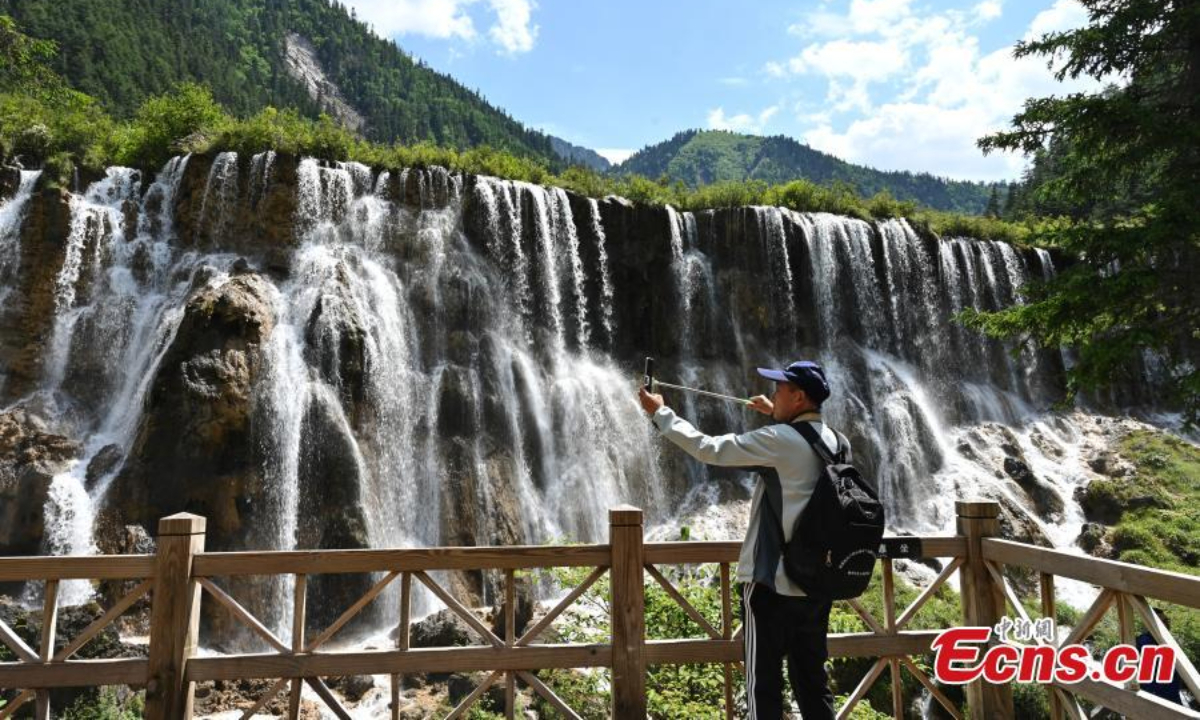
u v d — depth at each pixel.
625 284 21.19
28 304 15.70
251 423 14.35
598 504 17.89
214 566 4.05
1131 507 18.50
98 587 12.06
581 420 18.69
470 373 17.75
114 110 58.25
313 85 151.00
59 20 62.97
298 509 14.41
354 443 15.30
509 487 16.83
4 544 13.04
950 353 23.80
